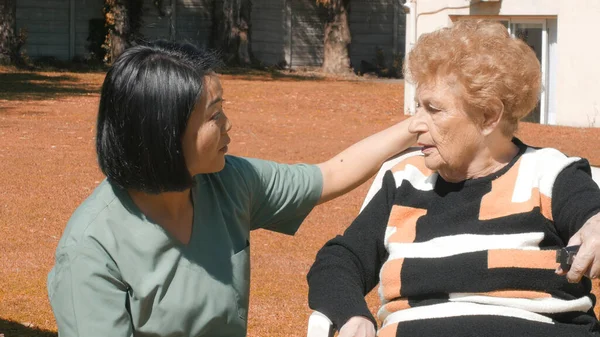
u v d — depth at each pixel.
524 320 2.62
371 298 6.56
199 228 2.73
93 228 2.58
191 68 2.53
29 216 9.44
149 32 39.72
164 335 2.67
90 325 2.54
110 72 2.55
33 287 6.80
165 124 2.48
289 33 41.06
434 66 2.75
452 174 2.87
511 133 2.82
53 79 30.44
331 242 2.96
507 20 20.12
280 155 14.22
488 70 2.69
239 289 2.80
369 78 38.84
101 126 2.56
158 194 2.57
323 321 2.74
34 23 37.97
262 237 8.68
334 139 16.55
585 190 2.67
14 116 18.66
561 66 19.77
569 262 2.40
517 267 2.64
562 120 19.88
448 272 2.70
